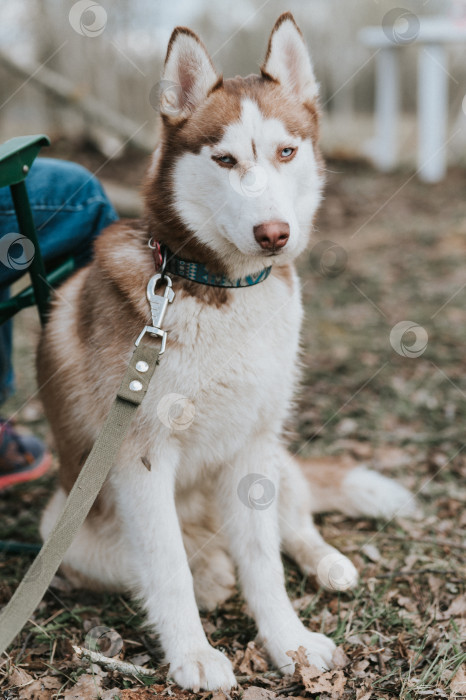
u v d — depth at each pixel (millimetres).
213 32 12664
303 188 2066
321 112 2213
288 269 2188
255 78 2092
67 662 1955
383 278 6277
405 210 8766
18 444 3094
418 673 1945
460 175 10766
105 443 1727
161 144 2055
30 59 10320
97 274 2123
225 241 1950
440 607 2277
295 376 2283
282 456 2453
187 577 1984
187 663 1895
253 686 1857
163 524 1980
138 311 1967
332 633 2150
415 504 2926
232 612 2314
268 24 12914
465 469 3211
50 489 3133
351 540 2711
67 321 2266
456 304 5523
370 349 4746
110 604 2312
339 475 2848
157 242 2010
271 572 2088
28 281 2936
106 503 2229
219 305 1994
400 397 4016
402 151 13117
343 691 1826
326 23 15938
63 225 2438
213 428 2074
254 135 1911
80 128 10734
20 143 2035
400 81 18375
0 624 1487
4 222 2307
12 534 2750
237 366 2006
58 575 2463
